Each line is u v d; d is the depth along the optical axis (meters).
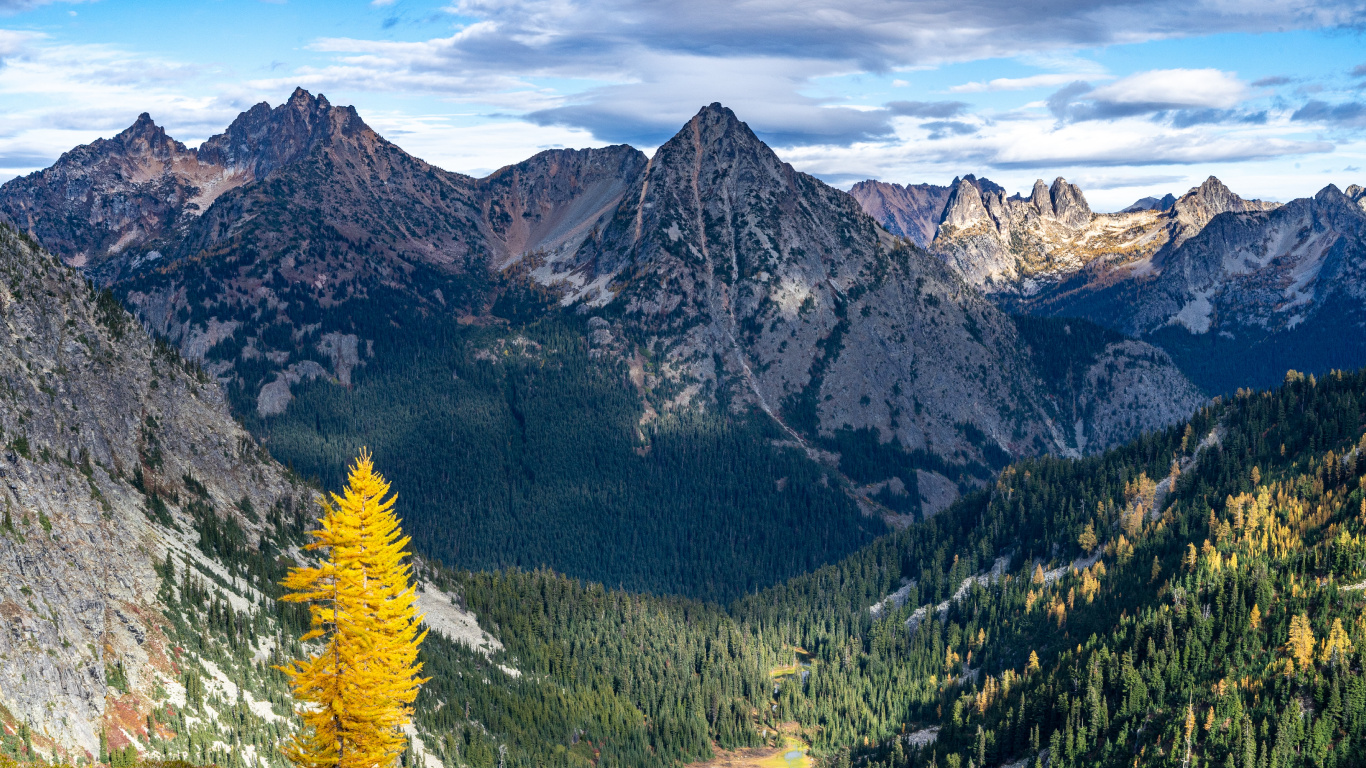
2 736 134.88
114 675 163.12
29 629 153.00
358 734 93.56
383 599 94.69
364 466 96.25
